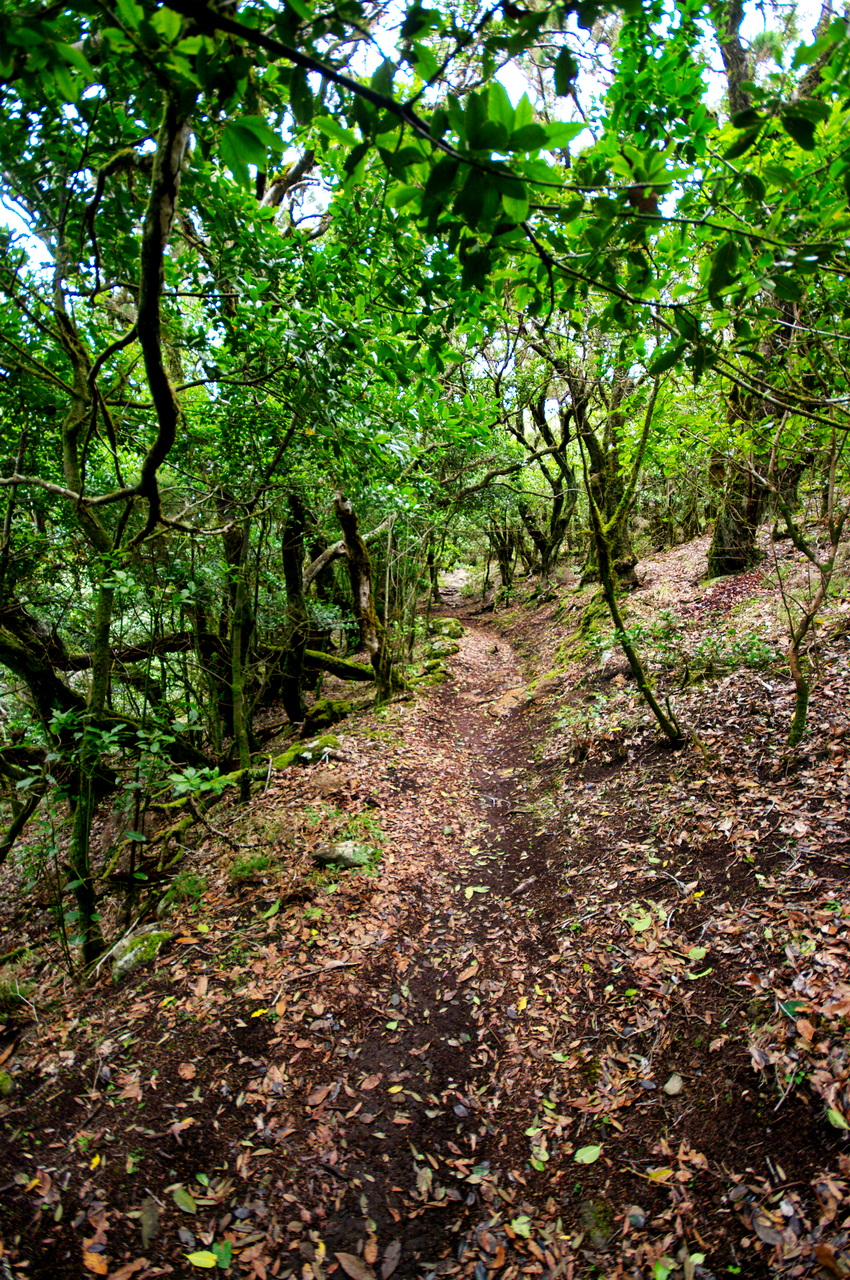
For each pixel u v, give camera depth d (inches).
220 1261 98.7
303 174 209.6
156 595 241.6
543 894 185.6
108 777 230.5
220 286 138.9
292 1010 147.4
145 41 40.1
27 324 166.2
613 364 189.3
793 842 150.2
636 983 137.6
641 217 49.5
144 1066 133.5
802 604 256.5
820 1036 103.3
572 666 380.2
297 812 241.8
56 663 268.8
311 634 393.1
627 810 203.5
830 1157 89.2
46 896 238.8
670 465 243.4
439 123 38.9
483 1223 103.5
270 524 301.6
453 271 95.0
